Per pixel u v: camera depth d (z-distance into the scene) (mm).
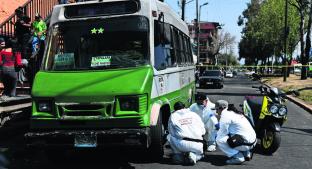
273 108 8844
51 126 7309
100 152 9219
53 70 7891
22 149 9344
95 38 8016
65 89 7281
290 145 10156
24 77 12383
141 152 9125
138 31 7945
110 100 7121
